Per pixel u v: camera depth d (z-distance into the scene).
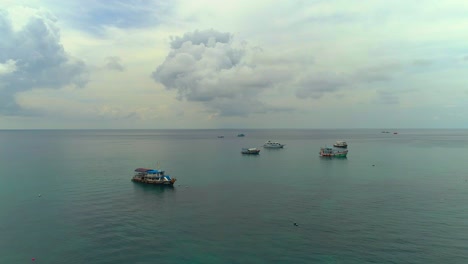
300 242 60.47
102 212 78.12
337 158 184.38
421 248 57.62
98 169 142.38
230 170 140.00
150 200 88.88
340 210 78.31
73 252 56.62
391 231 65.00
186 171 137.38
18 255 55.47
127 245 59.50
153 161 171.38
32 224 69.69
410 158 181.62
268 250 57.50
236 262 53.41
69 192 98.00
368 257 54.62
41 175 126.88
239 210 79.19
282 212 77.25
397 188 101.56
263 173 131.88
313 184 108.69
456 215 74.25
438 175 124.56
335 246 58.72
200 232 65.44
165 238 62.59
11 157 191.38
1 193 96.56
